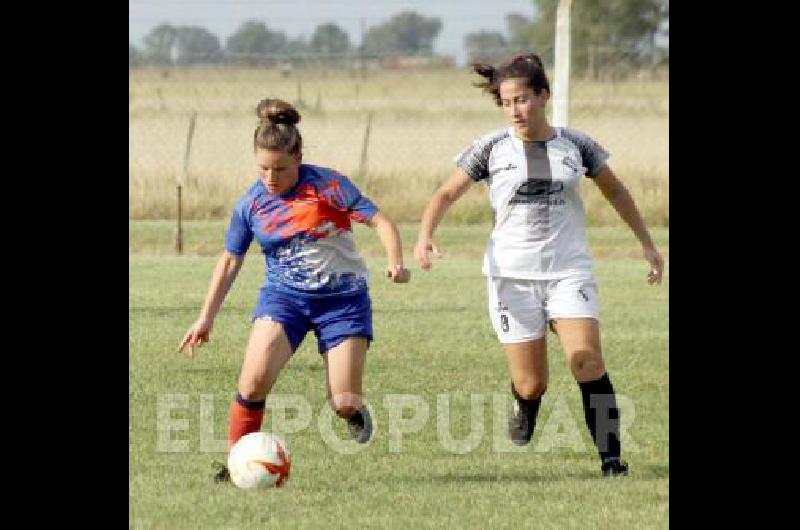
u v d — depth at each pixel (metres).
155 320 34.97
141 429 23.75
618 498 19.53
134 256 47.00
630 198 21.55
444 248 49.22
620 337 33.62
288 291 20.61
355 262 20.67
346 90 140.12
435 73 173.38
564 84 43.38
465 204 53.91
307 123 79.38
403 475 21.00
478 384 28.19
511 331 21.53
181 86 129.38
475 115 87.62
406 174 56.66
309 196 20.17
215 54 80.75
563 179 20.98
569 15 43.44
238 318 35.59
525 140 21.05
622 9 127.44
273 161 19.72
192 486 20.11
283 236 20.25
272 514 18.61
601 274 43.53
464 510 18.89
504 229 21.38
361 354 20.89
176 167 58.88
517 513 18.75
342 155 66.06
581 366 20.97
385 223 20.22
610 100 95.00
